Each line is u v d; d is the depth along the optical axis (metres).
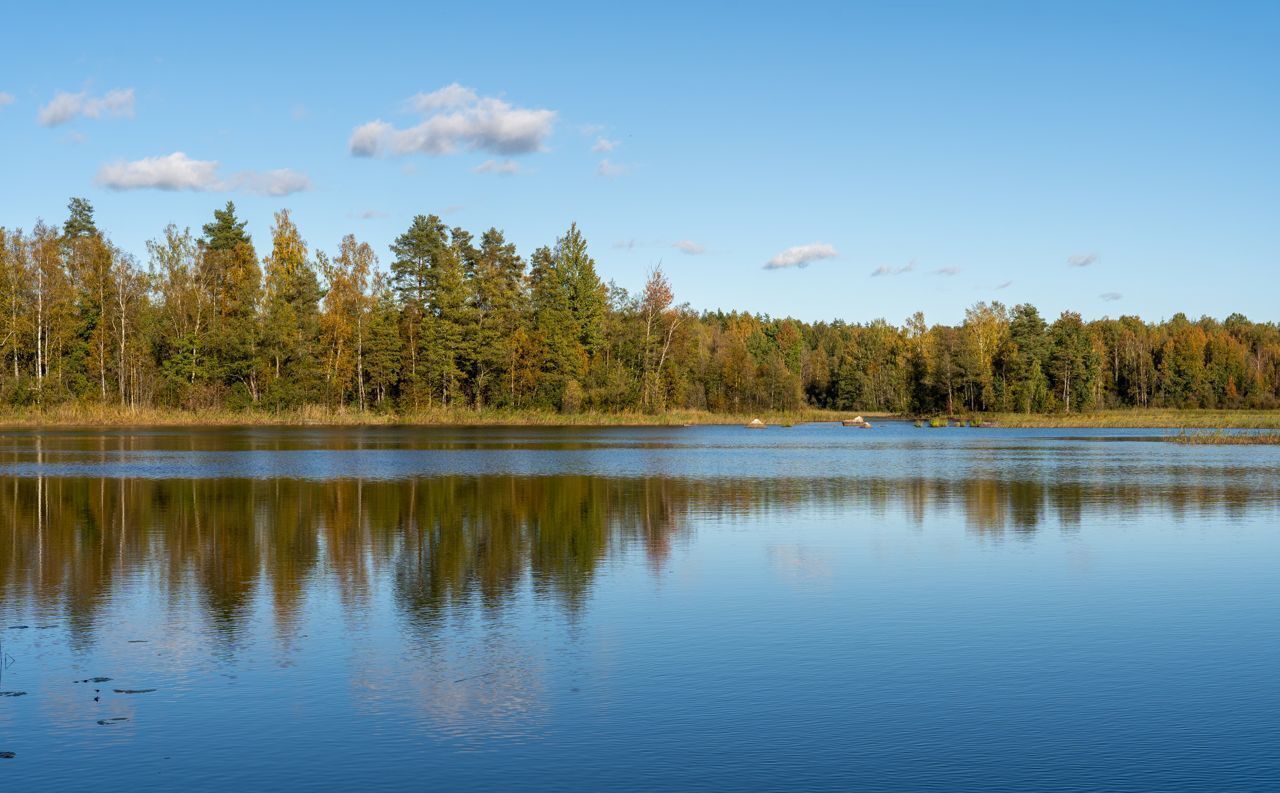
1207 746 12.12
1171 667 15.34
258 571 22.42
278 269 113.31
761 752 11.88
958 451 69.00
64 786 10.88
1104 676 14.87
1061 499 37.25
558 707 13.41
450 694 13.93
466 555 24.50
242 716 13.04
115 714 13.09
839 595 20.25
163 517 30.66
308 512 31.98
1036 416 123.88
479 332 112.81
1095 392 149.00
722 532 28.52
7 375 98.56
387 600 19.59
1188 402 161.75
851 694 13.99
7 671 14.94
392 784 10.95
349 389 111.31
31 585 20.88
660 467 51.38
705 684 14.41
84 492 37.16
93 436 77.25
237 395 105.25
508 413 112.00
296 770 11.34
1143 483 43.75
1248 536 28.25
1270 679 14.76
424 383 111.25
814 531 28.81
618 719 12.95
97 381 103.38
